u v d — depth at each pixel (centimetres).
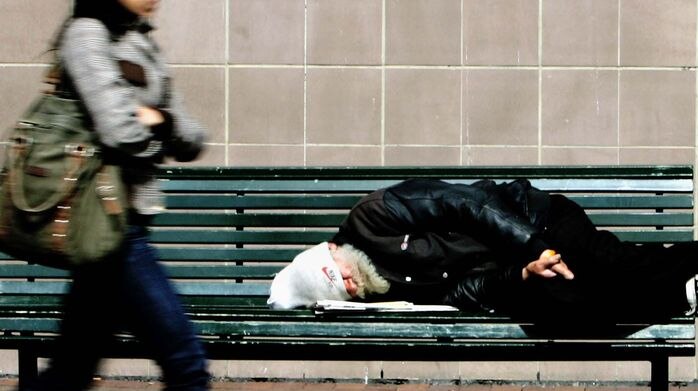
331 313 720
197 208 830
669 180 812
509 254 748
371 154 970
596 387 961
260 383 972
